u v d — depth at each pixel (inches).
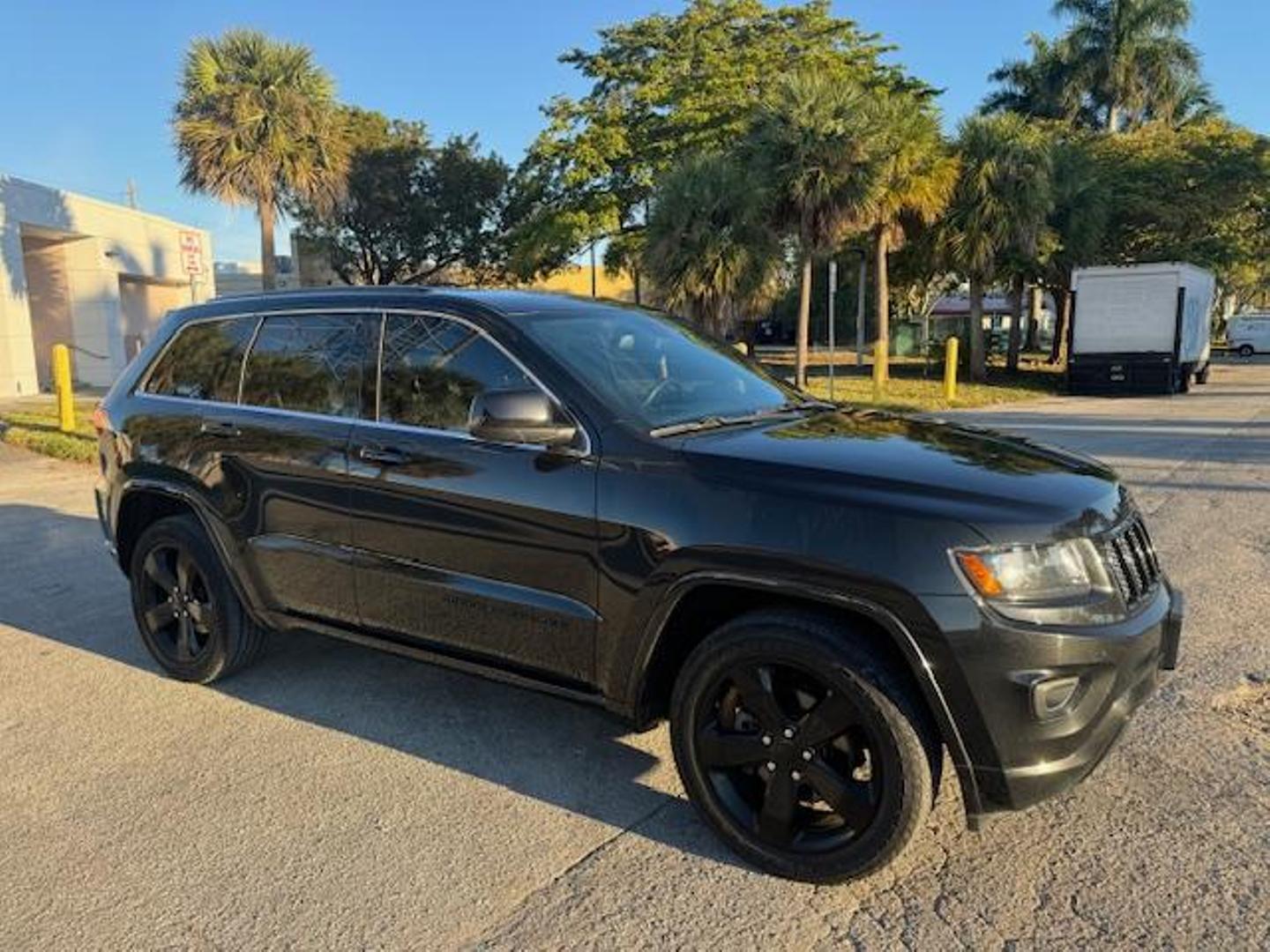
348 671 194.4
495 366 147.5
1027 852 126.8
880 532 112.9
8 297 855.7
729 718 126.9
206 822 137.9
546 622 137.7
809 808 125.1
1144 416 699.4
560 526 134.3
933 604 109.3
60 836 135.1
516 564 139.5
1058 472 127.4
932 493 115.7
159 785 148.9
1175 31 1707.7
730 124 1124.5
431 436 149.9
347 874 125.0
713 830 128.5
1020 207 1025.5
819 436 137.3
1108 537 118.5
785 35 1262.3
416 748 160.4
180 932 114.0
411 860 127.9
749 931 112.3
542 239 1197.1
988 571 109.3
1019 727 109.6
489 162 1672.0
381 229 1670.8
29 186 891.4
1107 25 1713.8
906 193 895.7
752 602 128.7
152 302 1226.6
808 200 818.8
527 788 146.8
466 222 1679.4
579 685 137.9
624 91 1282.0
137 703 180.7
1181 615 131.6
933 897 117.8
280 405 171.9
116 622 228.5
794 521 117.5
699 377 159.8
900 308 1845.5
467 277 1768.0
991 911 115.0
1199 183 1266.0
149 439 186.9
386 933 113.1
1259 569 256.5
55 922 116.2
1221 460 454.3
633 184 1187.9
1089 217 1135.0
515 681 144.4
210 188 919.0
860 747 119.8
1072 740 111.6
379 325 162.2
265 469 168.6
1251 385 1122.0
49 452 479.5
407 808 141.1
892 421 154.3
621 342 158.6
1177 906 114.6
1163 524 313.3
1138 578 123.5
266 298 181.9
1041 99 1768.0
